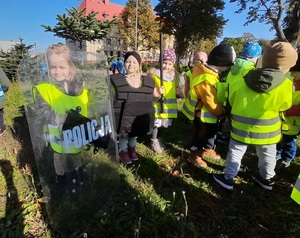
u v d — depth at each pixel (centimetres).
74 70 186
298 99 271
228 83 261
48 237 191
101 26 1875
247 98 228
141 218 213
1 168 285
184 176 285
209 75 281
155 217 213
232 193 259
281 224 217
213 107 283
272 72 208
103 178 231
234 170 253
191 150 341
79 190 210
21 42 1196
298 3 1830
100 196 229
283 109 227
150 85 285
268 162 249
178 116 530
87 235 195
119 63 712
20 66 172
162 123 341
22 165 293
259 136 232
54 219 199
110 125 228
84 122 199
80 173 208
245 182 281
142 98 278
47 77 176
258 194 258
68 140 192
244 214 229
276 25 1928
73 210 206
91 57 196
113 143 236
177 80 354
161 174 290
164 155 341
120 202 233
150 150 353
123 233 199
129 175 278
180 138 409
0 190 245
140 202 232
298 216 228
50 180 197
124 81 271
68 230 200
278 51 207
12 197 235
